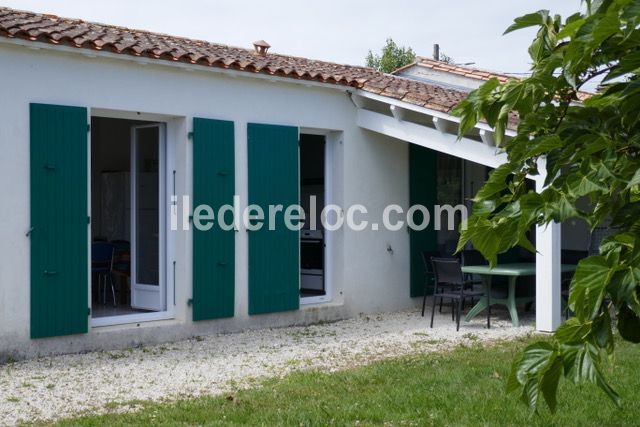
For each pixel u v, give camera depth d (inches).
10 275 293.7
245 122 371.9
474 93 91.8
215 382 264.4
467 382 254.8
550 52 90.7
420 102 387.2
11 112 294.8
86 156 315.9
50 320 303.7
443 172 480.1
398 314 435.2
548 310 364.2
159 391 251.0
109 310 381.7
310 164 505.0
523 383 74.4
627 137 82.0
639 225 75.3
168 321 348.5
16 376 270.2
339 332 373.7
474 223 81.7
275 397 237.9
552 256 362.6
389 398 233.8
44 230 302.2
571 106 90.0
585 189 75.7
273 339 351.6
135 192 374.9
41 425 208.7
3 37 287.6
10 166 294.0
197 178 351.9
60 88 309.3
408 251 454.0
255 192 374.6
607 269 70.2
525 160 86.2
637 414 214.1
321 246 481.7
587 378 71.9
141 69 334.0
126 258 434.3
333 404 227.8
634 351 298.7
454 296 382.0
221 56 368.2
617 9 72.4
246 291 371.9
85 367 286.7
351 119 422.9
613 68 79.4
